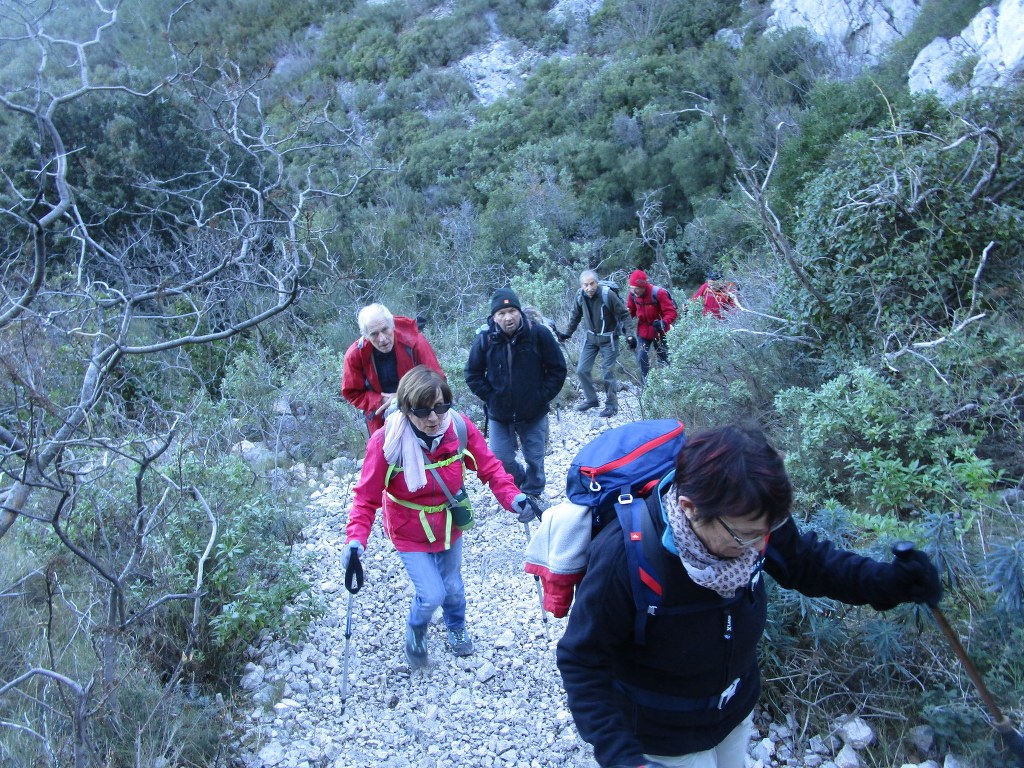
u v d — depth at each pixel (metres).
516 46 26.66
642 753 2.01
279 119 19.03
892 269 6.14
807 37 21.22
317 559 5.37
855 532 4.10
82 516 4.50
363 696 4.13
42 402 2.87
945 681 3.37
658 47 24.22
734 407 6.54
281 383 8.61
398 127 23.69
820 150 11.08
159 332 9.47
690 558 1.96
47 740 3.24
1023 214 5.87
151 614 4.24
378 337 5.02
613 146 19.81
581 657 2.14
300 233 7.03
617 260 16.94
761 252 11.12
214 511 4.82
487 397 5.62
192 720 3.75
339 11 28.84
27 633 4.23
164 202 13.72
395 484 3.89
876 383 4.96
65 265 10.16
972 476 3.80
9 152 13.52
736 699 2.33
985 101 7.01
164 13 20.44
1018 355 4.90
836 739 3.41
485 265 15.56
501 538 5.69
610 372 8.12
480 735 3.80
